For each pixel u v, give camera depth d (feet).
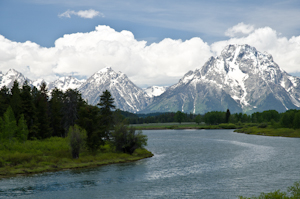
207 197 120.47
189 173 168.45
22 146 226.99
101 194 124.88
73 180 149.38
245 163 199.93
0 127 240.73
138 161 213.66
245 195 122.21
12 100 297.12
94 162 198.39
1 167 168.14
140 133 245.86
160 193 126.62
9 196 120.98
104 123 281.33
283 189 129.70
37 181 146.00
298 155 233.14
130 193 126.93
